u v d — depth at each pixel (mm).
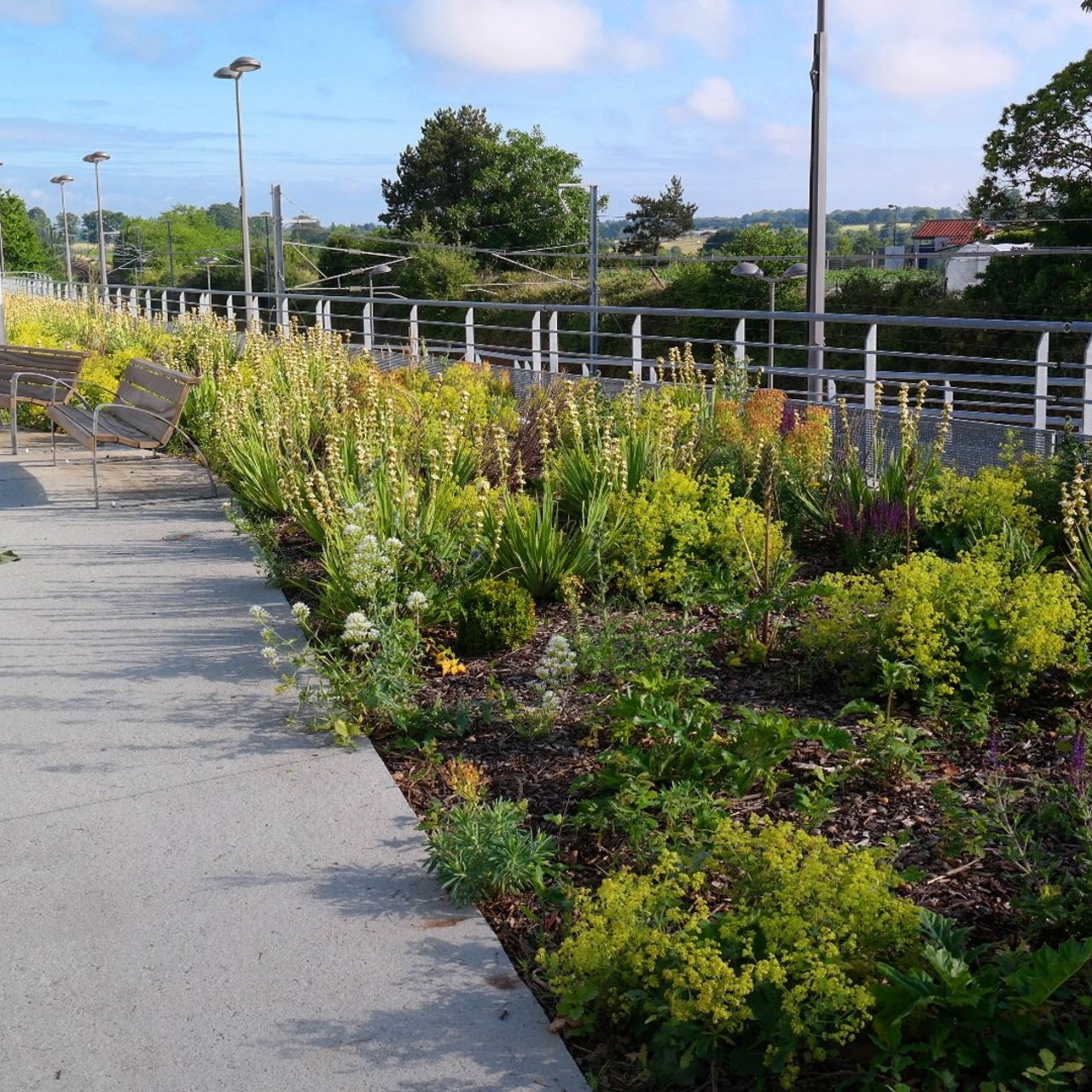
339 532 6137
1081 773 3660
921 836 3680
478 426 8719
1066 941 2926
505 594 5605
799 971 2715
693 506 6613
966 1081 2625
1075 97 29672
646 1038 2865
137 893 3488
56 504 8781
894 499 7039
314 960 3156
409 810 3994
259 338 13078
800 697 4828
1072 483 6262
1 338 15109
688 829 3572
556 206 62844
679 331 39406
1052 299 27953
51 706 4945
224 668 5359
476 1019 2914
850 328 34281
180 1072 2730
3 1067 2750
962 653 4711
